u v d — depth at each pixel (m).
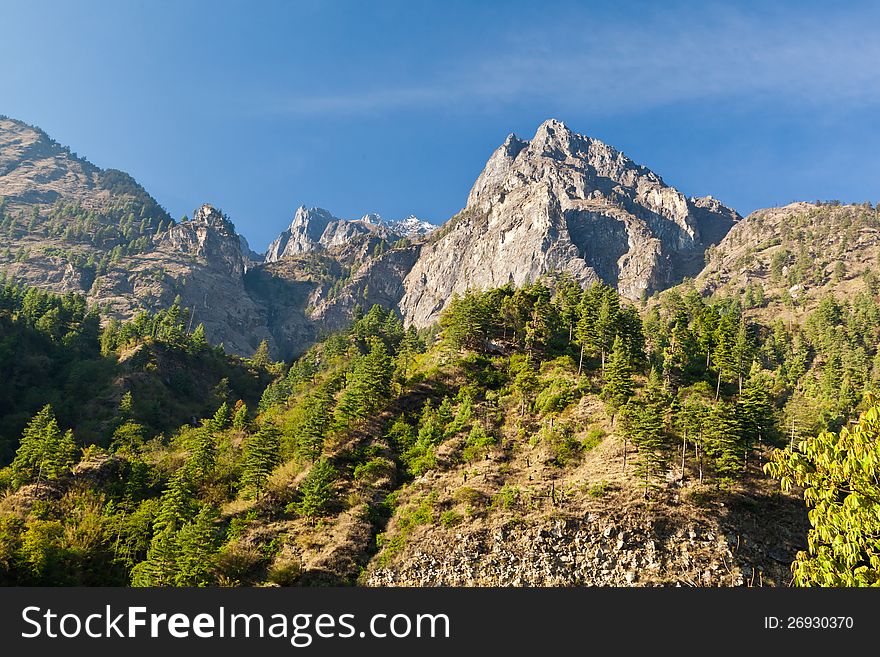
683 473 74.25
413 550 68.88
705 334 114.44
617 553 65.12
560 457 81.62
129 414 130.25
